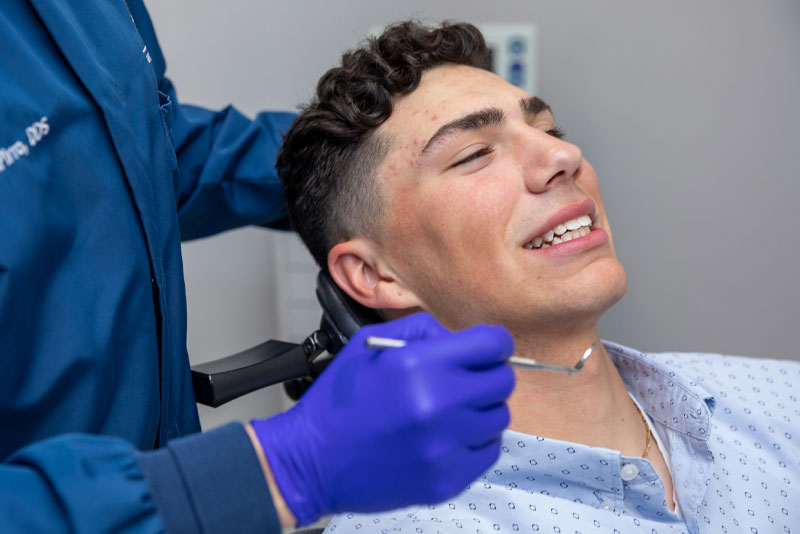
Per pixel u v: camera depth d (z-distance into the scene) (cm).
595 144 159
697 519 85
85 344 72
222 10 148
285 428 60
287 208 108
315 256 105
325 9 149
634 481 83
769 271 164
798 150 156
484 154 88
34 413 70
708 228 162
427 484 56
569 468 83
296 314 150
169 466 54
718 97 154
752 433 97
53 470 51
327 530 86
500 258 84
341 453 58
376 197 91
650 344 170
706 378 103
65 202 74
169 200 87
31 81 72
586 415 88
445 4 151
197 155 114
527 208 84
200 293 157
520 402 88
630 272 166
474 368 59
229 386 90
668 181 160
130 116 81
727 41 151
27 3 75
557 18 152
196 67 150
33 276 68
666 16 151
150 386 80
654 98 155
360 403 57
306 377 104
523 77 146
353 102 92
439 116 87
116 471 52
